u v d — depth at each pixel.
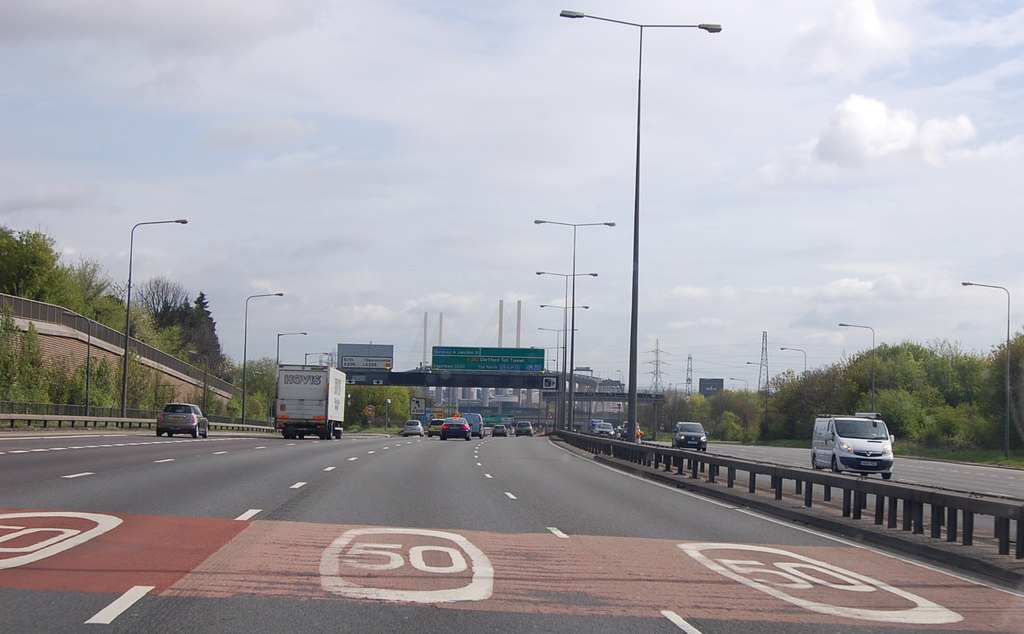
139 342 79.06
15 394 54.94
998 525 13.00
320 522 14.88
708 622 8.93
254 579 10.06
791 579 11.40
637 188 36.94
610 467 35.38
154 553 11.38
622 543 13.84
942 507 14.48
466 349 89.56
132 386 75.94
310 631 8.02
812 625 8.98
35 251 81.31
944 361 94.75
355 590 9.71
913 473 41.12
